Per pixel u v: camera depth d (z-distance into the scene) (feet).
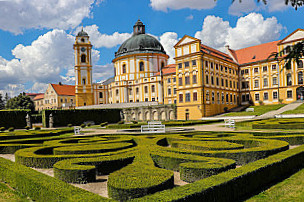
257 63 204.03
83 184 27.58
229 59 209.87
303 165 33.04
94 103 278.67
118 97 256.32
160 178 22.18
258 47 217.77
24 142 63.46
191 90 172.55
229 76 201.46
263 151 34.19
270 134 59.52
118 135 70.38
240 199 22.26
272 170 26.89
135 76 250.16
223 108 190.19
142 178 22.22
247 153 33.96
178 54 181.37
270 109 158.92
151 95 235.81
